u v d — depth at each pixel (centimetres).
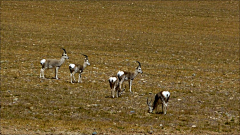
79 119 8344
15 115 8244
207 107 10081
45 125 7538
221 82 13750
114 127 7756
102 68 15300
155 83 12975
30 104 9319
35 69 14138
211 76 14912
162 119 8644
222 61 18538
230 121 8931
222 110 9888
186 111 9462
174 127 8075
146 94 11156
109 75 13925
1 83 11400
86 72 14150
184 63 17525
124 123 8194
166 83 13100
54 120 8044
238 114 9606
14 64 14850
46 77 12675
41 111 8794
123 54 18950
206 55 19862
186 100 10762
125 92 11188
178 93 11550
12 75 12662
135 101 10262
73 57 17538
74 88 11388
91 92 11056
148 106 9675
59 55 17888
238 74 15662
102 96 10625
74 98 10225
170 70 15650
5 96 9906
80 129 7444
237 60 18975
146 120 8481
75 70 11994
